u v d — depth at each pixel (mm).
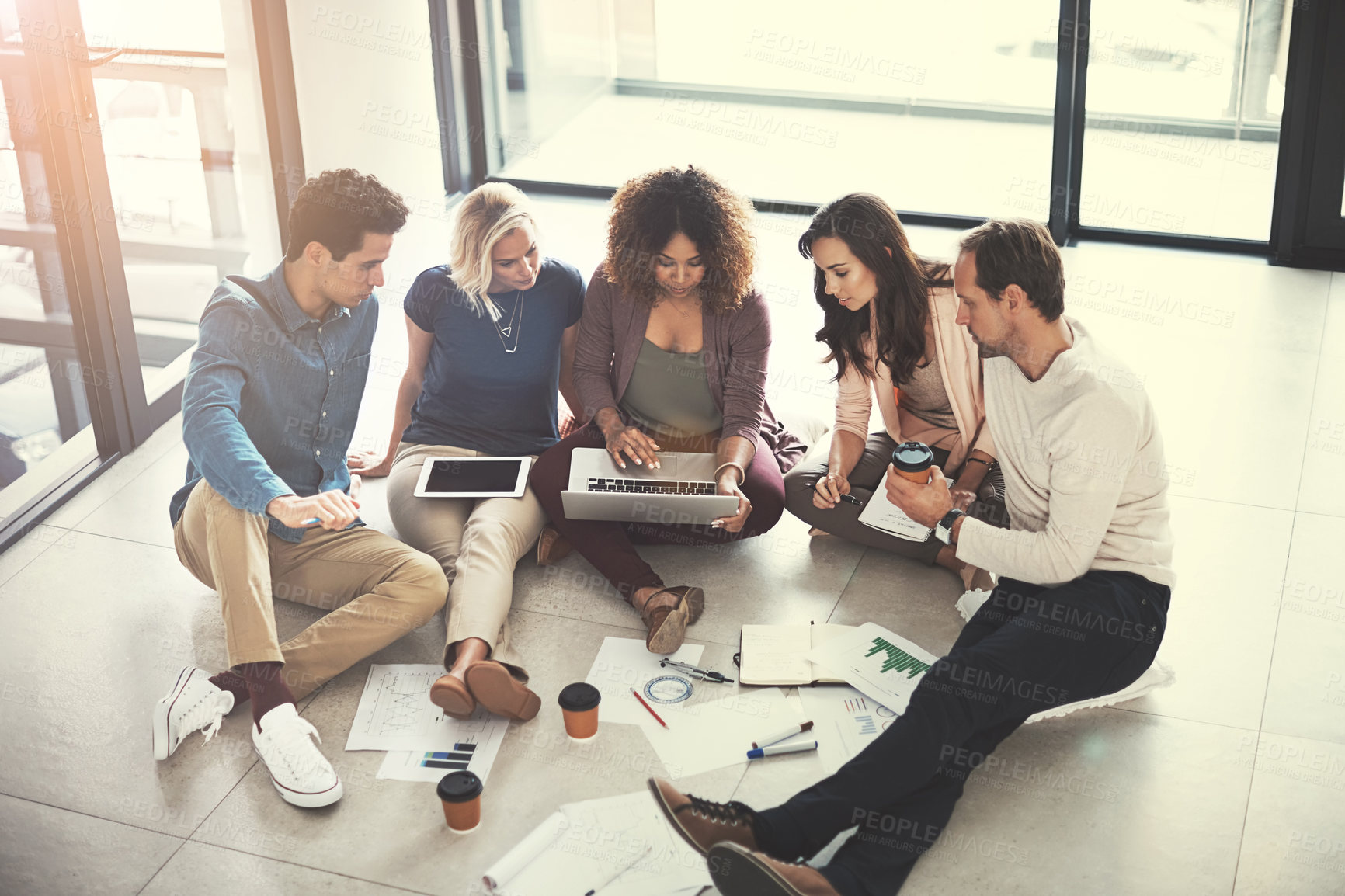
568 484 2906
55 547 3166
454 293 2994
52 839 2277
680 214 2744
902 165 5074
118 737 2533
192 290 3854
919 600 2941
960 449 2977
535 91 5344
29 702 2623
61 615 2910
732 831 2012
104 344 3445
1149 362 4066
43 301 3371
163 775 2436
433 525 2865
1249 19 4465
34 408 3434
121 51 3420
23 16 3076
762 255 4922
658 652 2691
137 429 3623
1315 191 4594
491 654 2598
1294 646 2768
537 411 3135
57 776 2428
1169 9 4523
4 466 3391
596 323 3029
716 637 2820
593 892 2100
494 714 2570
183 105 3631
